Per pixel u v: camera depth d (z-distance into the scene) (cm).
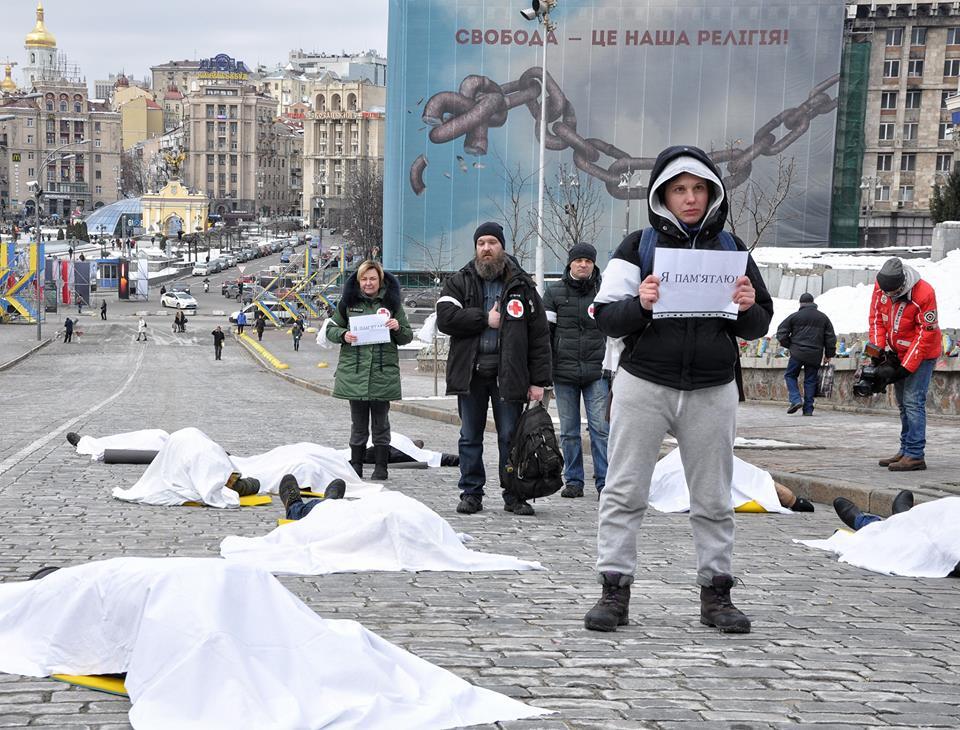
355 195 16000
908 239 9719
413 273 8712
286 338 7944
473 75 8519
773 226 8575
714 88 8506
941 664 519
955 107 4822
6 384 3912
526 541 846
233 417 2294
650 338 555
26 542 817
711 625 582
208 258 18050
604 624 568
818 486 1065
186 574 454
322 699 424
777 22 8481
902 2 9525
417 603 628
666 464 1033
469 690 446
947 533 736
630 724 428
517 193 7900
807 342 1927
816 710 448
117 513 957
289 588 664
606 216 8500
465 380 963
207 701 413
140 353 6581
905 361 1116
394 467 1316
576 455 1109
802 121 8525
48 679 470
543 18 3247
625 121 8506
